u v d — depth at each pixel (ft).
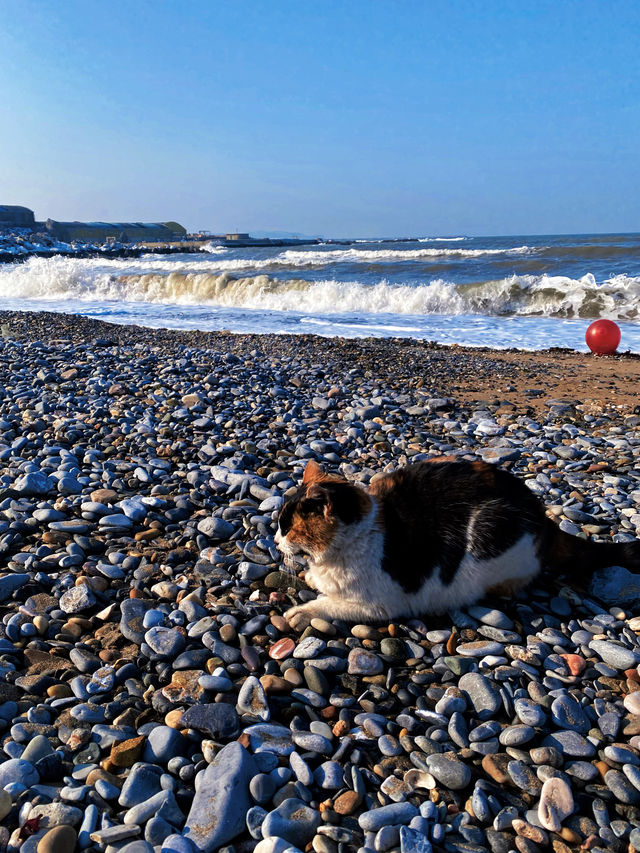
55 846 1.72
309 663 2.51
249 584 3.14
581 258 22.50
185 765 2.02
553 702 2.33
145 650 2.56
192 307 18.28
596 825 1.89
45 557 3.26
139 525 3.69
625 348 11.18
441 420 6.27
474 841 1.83
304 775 2.01
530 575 2.96
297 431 5.57
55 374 7.49
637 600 3.02
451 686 2.41
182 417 5.76
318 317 15.34
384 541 2.70
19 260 55.26
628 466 4.88
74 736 2.11
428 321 14.47
